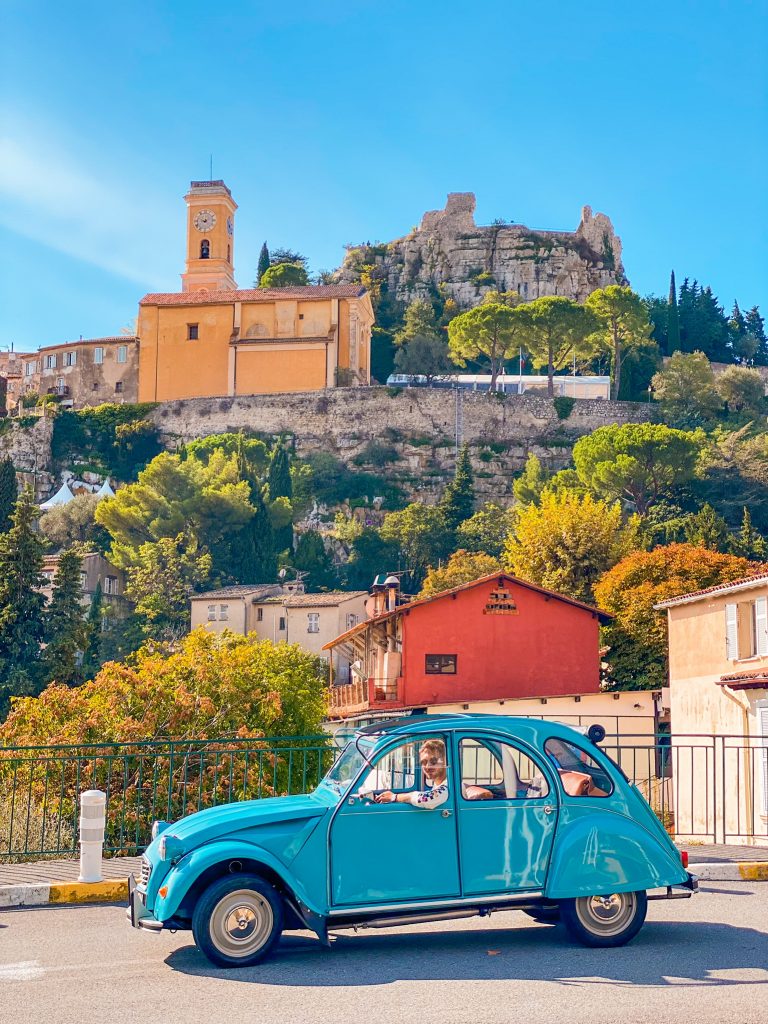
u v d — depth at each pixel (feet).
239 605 291.99
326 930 31.07
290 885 30.81
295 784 72.33
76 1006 27.22
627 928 32.27
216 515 375.04
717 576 182.29
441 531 383.86
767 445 401.29
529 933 34.47
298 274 626.23
